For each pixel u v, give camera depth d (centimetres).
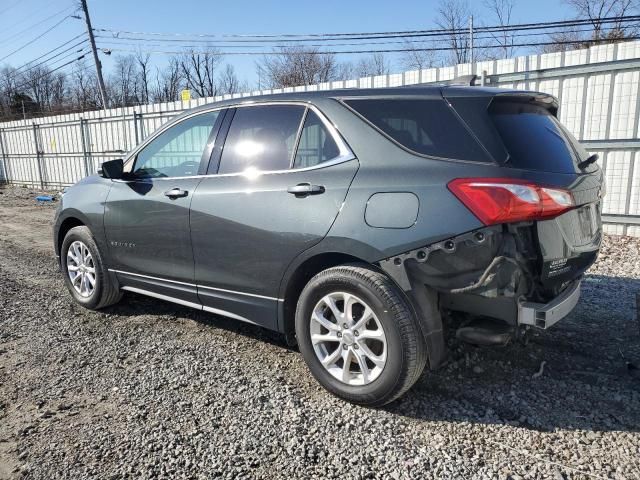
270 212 336
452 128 290
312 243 316
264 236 339
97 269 471
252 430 287
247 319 369
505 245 267
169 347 403
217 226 365
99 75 2900
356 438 278
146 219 417
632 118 752
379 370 297
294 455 264
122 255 447
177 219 392
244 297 363
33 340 421
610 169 786
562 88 809
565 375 346
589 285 543
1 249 841
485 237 266
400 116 308
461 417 297
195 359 380
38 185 2088
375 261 294
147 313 482
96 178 485
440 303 296
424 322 287
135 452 269
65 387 341
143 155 443
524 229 273
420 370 292
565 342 396
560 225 286
